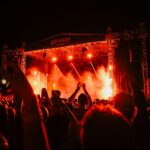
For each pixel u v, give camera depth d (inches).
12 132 121.3
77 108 207.8
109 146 64.6
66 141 114.7
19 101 131.0
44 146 54.1
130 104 110.3
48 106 219.0
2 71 53.3
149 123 110.4
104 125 65.6
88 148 66.1
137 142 106.8
